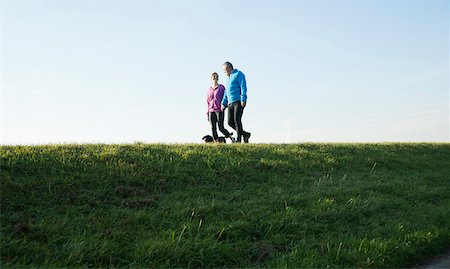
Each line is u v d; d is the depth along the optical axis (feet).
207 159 26.66
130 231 15.79
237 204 20.17
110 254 13.83
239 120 39.68
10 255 13.00
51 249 13.71
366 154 39.01
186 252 14.34
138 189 20.43
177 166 24.29
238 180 24.93
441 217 22.00
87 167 21.44
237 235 16.69
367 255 15.16
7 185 17.74
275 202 21.16
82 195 18.34
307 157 33.06
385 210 22.81
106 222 16.29
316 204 21.38
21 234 14.24
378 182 28.71
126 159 23.76
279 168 28.53
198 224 17.08
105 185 19.92
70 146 25.34
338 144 42.11
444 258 17.25
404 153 43.78
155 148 27.66
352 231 18.85
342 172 31.27
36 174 19.60
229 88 39.86
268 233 17.30
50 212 16.52
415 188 29.14
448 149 52.06
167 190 21.34
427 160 43.29
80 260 13.16
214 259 14.55
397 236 17.97
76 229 15.37
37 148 23.53
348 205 21.83
